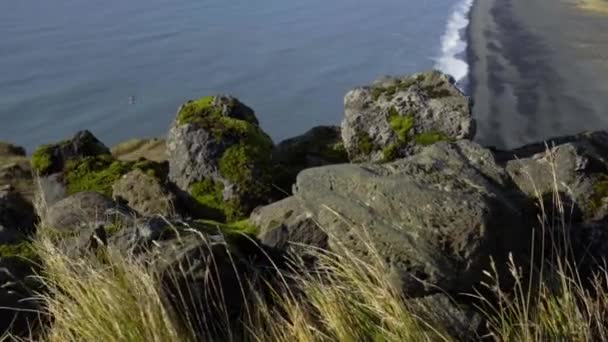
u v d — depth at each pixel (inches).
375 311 173.0
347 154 303.0
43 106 1697.8
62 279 189.5
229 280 190.1
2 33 2458.2
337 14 2320.4
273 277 194.5
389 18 2150.6
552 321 171.6
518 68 1358.3
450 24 1930.4
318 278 189.8
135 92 1777.8
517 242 179.6
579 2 1913.1
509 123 1073.5
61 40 2340.1
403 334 167.6
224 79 1817.2
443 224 172.7
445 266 171.3
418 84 294.5
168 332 172.2
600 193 201.3
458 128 277.4
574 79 1261.1
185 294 184.5
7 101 1721.2
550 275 181.0
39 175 308.0
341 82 1652.3
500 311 175.9
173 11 2679.6
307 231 204.4
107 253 196.2
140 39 2293.3
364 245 180.7
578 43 1513.3
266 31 2239.2
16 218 292.7
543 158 211.8
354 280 175.6
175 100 1717.5
